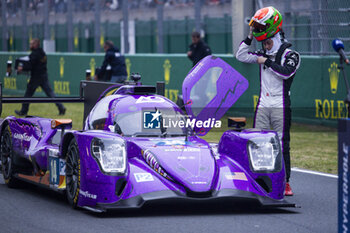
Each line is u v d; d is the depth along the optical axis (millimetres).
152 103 16625
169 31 53281
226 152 15602
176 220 13617
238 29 36156
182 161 14273
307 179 20453
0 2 54844
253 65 35688
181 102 32312
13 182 18391
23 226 13047
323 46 34281
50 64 52875
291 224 13516
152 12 64562
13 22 55438
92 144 14000
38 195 17078
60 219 13688
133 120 16109
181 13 61438
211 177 14039
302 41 35250
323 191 18250
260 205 14328
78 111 40375
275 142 15195
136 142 15031
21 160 18406
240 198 14000
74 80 49750
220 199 13781
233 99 17578
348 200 10117
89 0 64312
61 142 15414
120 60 37656
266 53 17688
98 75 37969
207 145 15719
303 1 35625
